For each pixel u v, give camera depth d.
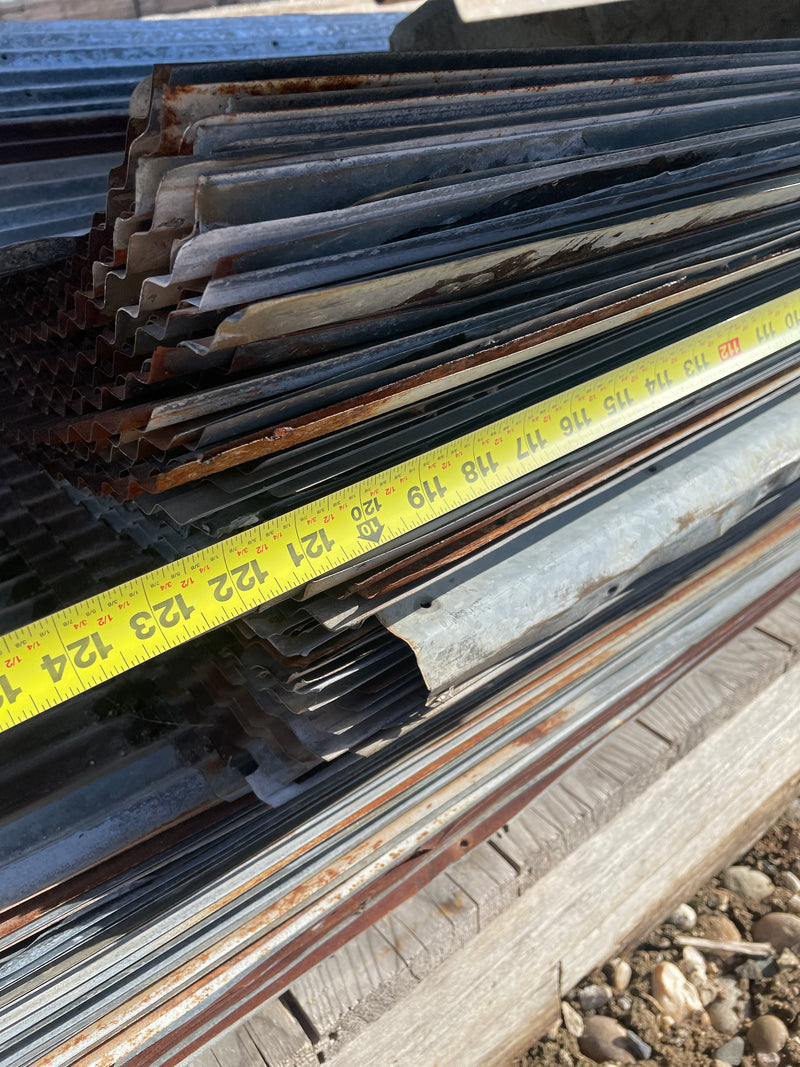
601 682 0.35
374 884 0.29
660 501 0.32
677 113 0.29
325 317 0.22
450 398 0.28
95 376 0.29
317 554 0.25
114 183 0.25
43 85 0.42
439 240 0.23
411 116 0.23
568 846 0.33
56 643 0.24
